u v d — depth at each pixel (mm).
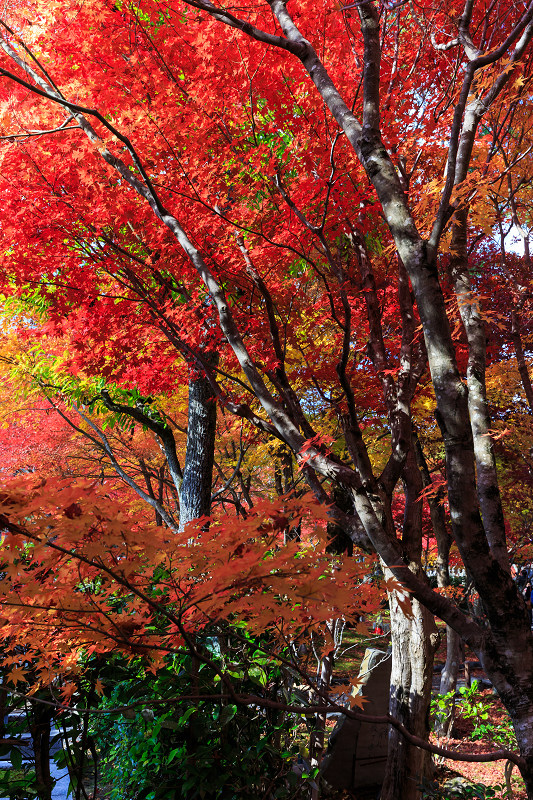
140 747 3004
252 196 4379
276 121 4305
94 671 2988
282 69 4082
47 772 2850
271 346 4570
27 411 11203
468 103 3082
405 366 4109
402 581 2479
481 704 8547
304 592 1802
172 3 4594
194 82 4180
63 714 2871
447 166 2523
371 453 9805
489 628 2375
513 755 2199
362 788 6484
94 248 4605
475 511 2371
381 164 2604
